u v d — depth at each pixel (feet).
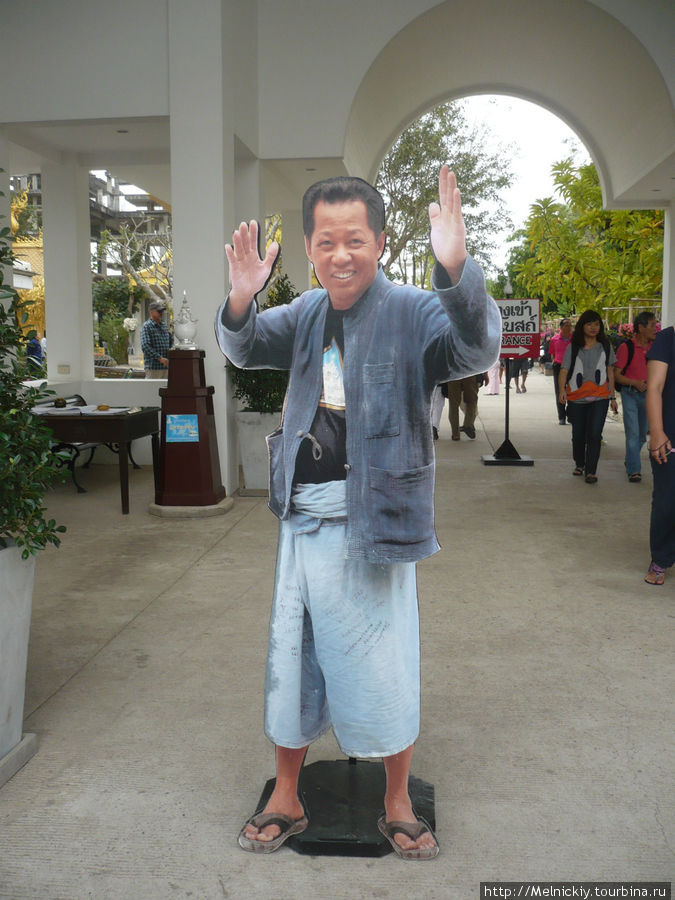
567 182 52.11
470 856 8.84
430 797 9.73
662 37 30.68
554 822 9.45
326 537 8.33
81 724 11.87
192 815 9.62
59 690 13.01
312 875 8.55
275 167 34.68
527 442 41.63
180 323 25.59
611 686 13.08
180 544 22.03
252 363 8.80
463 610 16.72
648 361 17.78
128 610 16.80
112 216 134.41
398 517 8.24
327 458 8.30
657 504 18.15
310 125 32.63
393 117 40.29
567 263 51.39
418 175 79.97
